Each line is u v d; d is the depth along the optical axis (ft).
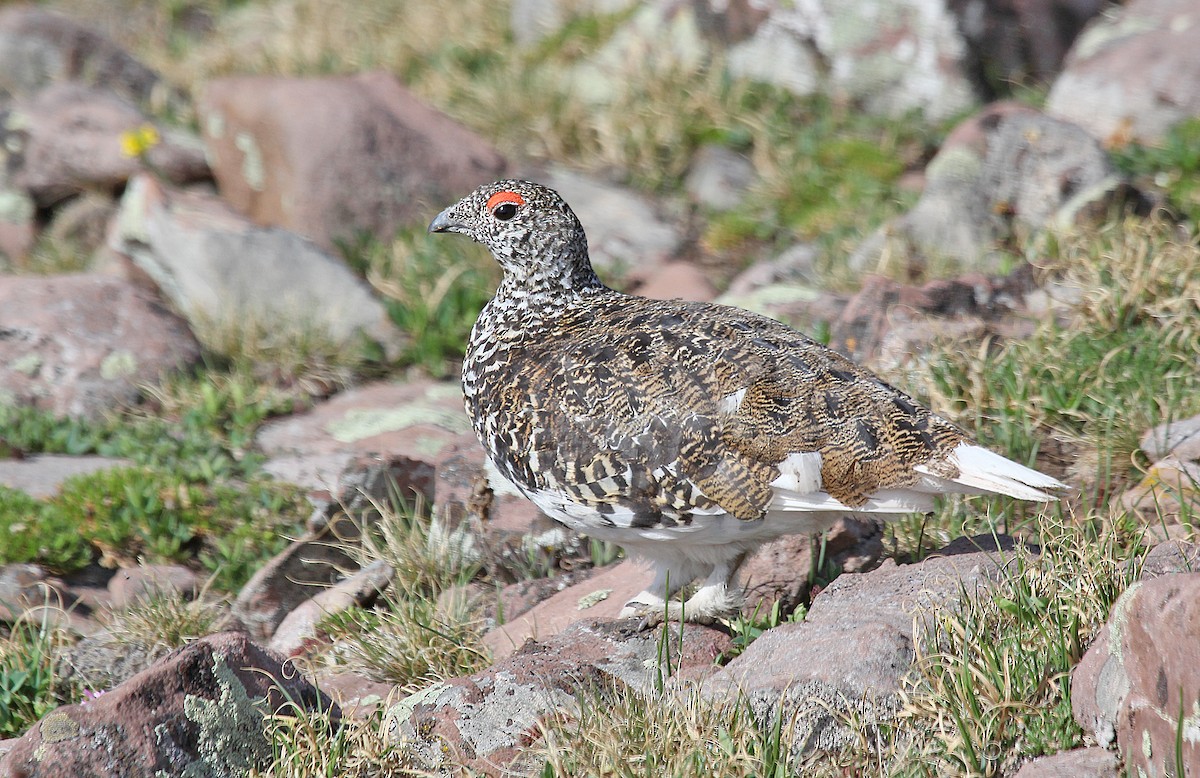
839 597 24.88
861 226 50.14
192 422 41.78
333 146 52.80
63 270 53.52
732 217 53.47
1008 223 46.85
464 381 28.40
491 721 22.61
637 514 24.90
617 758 20.75
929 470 23.36
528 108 60.95
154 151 56.80
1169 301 36.04
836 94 59.21
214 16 77.25
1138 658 19.92
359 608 30.50
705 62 61.05
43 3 79.97
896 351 36.96
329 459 39.22
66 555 34.14
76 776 20.68
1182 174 48.65
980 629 22.36
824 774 20.76
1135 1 58.39
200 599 31.07
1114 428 32.27
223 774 21.77
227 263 47.60
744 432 23.97
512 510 32.55
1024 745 21.20
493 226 28.30
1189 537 25.52
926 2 57.72
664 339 25.44
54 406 42.47
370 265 52.08
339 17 70.85
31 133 57.26
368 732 21.99
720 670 23.63
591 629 26.25
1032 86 58.39
